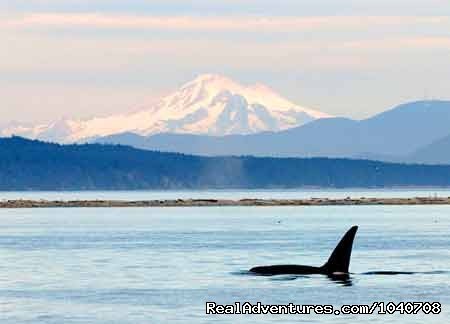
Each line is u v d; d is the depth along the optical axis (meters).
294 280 164.88
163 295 154.00
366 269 189.00
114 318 135.50
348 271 172.62
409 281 166.88
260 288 157.88
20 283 170.75
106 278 177.25
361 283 163.75
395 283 164.12
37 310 142.12
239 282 164.88
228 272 184.50
